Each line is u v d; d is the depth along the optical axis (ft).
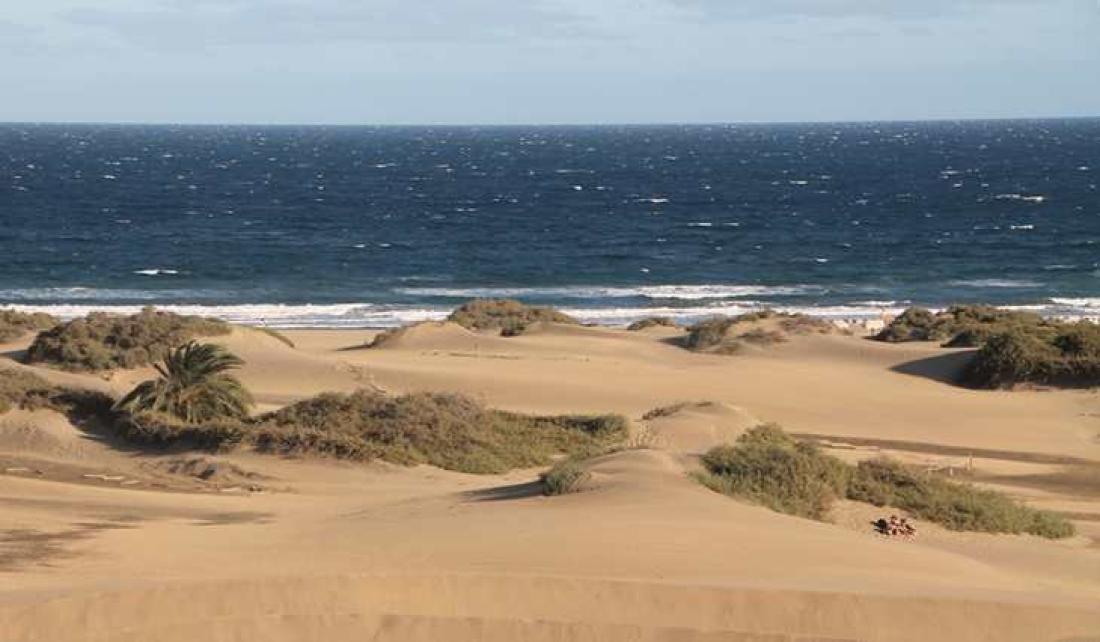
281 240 538.06
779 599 73.61
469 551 87.25
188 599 72.74
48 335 219.82
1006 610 73.92
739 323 276.62
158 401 159.84
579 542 87.92
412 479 140.05
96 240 525.34
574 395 211.20
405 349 257.96
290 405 170.81
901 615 72.84
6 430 154.71
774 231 591.78
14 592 75.66
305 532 100.48
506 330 287.69
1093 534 121.90
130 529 101.76
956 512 114.42
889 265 474.90
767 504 108.99
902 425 198.80
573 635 70.03
